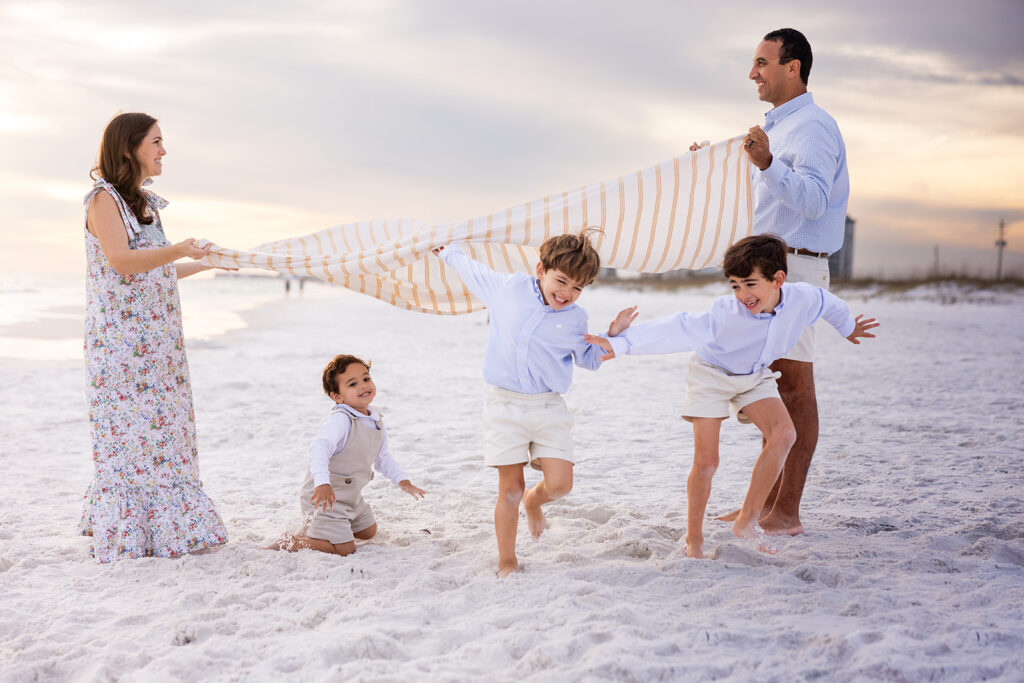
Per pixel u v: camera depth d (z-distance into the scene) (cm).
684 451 692
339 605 329
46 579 371
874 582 349
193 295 6256
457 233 436
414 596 343
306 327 2450
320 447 404
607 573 358
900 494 534
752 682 251
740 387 399
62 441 723
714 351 399
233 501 525
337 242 498
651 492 548
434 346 1781
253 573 378
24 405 922
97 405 408
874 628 290
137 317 408
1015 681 248
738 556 390
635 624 299
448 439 738
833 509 496
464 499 520
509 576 357
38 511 489
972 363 1432
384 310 3806
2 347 1630
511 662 275
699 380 405
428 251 431
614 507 498
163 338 415
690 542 394
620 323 394
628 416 878
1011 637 281
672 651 274
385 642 285
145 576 376
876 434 763
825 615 310
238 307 3978
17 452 672
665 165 450
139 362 408
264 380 1141
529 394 379
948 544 411
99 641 300
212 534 410
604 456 669
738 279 380
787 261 456
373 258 434
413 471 612
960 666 256
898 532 436
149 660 282
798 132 452
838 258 6219
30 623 319
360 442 423
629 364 1409
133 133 404
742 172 463
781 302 395
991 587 333
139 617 321
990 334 2173
